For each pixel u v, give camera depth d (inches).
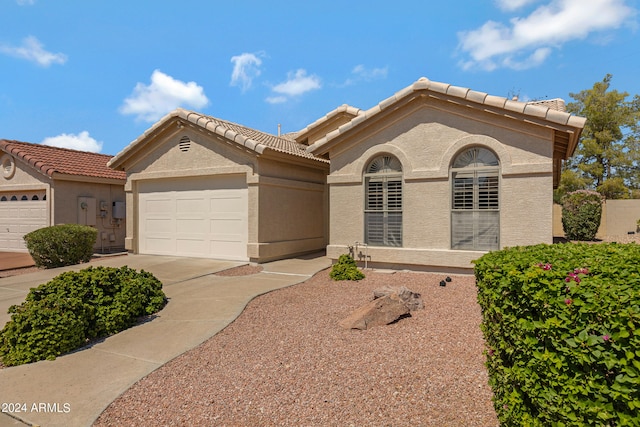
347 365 195.3
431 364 191.5
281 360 205.6
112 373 199.3
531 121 362.3
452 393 165.2
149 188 586.9
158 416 159.9
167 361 211.8
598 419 97.5
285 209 542.3
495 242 387.5
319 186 611.5
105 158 821.9
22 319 227.0
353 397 166.2
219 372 195.9
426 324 247.8
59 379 193.9
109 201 725.3
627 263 128.9
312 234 600.1
